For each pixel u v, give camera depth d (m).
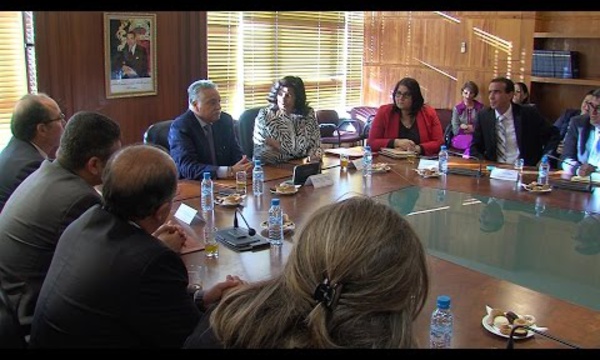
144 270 1.46
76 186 1.95
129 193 1.56
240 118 4.17
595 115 3.80
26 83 4.02
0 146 3.95
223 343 0.91
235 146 3.76
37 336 1.56
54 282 1.53
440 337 1.46
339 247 0.88
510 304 1.72
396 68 6.83
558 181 3.24
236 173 3.23
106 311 1.45
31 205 1.95
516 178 3.36
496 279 1.92
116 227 1.55
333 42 6.75
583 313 1.67
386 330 0.85
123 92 4.58
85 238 1.54
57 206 1.92
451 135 5.77
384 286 0.86
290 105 3.92
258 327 0.89
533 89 5.84
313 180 3.16
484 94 6.13
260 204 2.79
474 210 2.77
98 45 4.36
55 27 4.09
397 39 6.76
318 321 0.85
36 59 4.01
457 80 6.33
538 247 2.30
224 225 2.46
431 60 6.51
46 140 2.62
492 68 6.03
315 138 4.03
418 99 4.26
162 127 3.75
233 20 5.64
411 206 2.83
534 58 5.69
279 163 3.76
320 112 6.30
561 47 5.66
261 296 0.94
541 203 2.89
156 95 4.84
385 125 4.30
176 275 1.53
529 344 1.47
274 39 6.08
